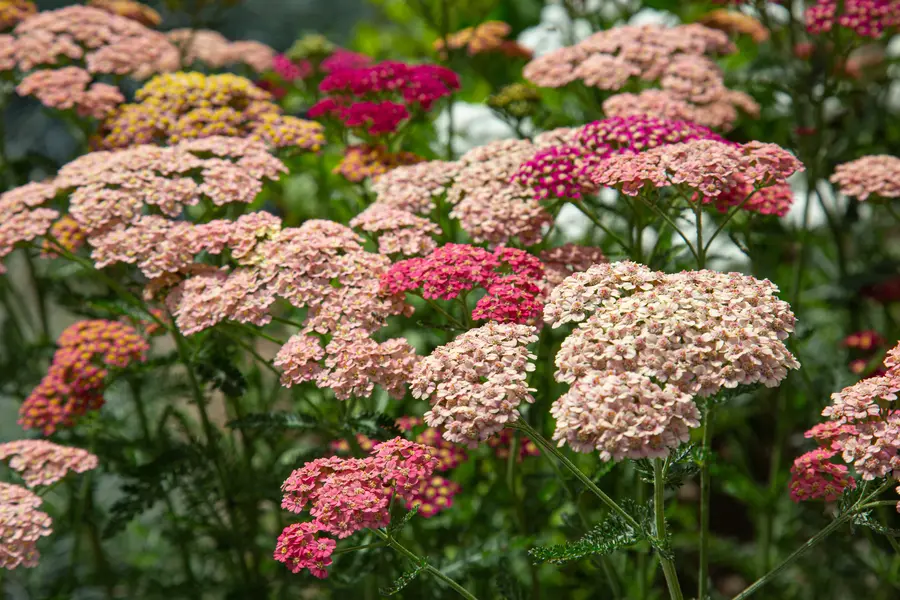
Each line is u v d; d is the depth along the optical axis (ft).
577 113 2.85
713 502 2.83
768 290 1.79
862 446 1.75
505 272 2.16
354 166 2.37
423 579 2.19
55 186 2.24
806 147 2.51
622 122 2.17
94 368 2.20
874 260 2.74
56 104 2.45
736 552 2.57
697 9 3.05
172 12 2.83
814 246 2.83
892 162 2.21
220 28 4.57
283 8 4.83
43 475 2.07
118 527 2.17
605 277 1.84
